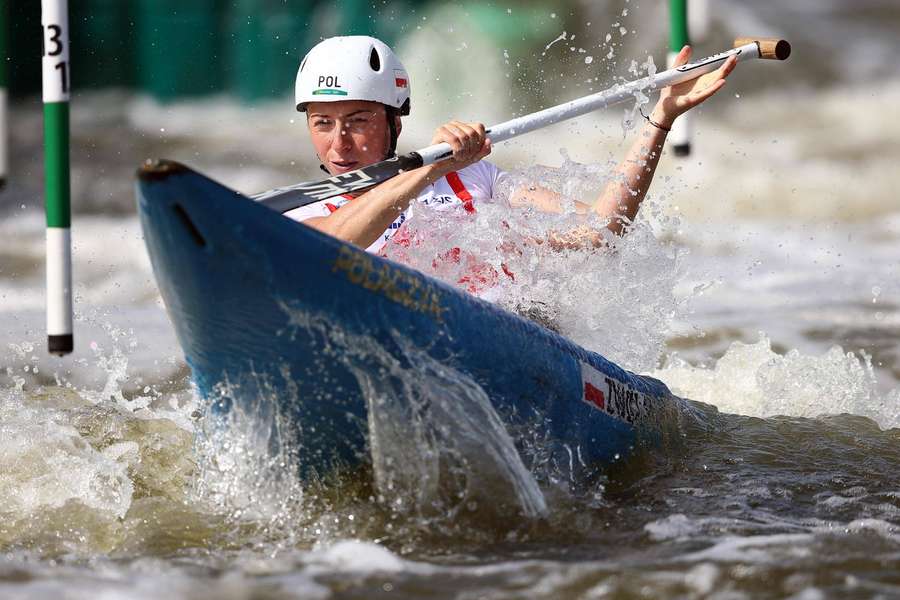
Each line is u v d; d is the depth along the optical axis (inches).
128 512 454.9
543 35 2459.4
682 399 589.6
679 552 406.9
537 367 475.5
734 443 555.5
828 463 527.8
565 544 419.8
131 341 839.7
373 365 422.6
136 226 1510.8
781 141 2207.2
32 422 549.6
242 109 2536.9
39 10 2262.6
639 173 577.3
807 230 1556.3
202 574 387.2
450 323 442.3
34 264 1238.3
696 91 577.3
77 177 1838.1
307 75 551.2
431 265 544.4
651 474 509.0
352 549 411.5
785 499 476.1
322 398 427.5
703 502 470.9
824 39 3083.2
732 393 659.4
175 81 2549.2
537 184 577.6
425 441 441.1
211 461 454.3
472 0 2490.2
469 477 447.5
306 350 412.5
